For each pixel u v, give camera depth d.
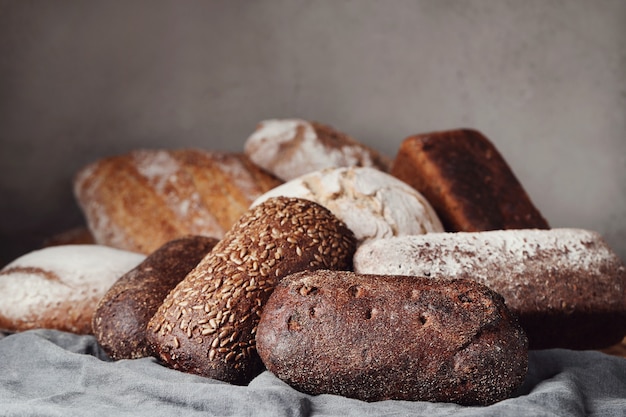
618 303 0.86
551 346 0.88
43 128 1.45
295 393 0.63
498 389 0.64
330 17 1.51
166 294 0.82
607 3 1.54
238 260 0.75
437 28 1.53
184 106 1.49
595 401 0.68
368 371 0.63
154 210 1.21
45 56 1.44
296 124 1.23
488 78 1.54
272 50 1.51
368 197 0.93
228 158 1.29
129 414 0.62
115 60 1.46
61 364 0.73
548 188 1.55
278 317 0.66
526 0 1.53
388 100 1.53
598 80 1.54
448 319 0.64
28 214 1.45
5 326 0.94
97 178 1.27
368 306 0.65
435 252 0.80
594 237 0.89
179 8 1.48
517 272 0.82
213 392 0.63
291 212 0.80
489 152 1.11
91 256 0.99
